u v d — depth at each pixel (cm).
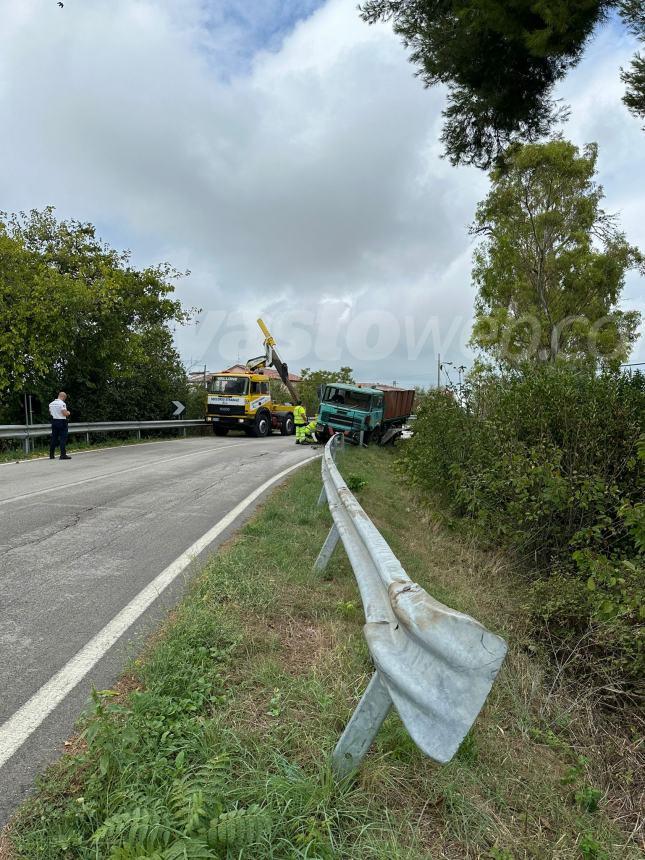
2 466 1288
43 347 1784
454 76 920
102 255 2286
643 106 784
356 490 977
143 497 886
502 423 786
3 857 195
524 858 226
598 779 314
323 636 381
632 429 677
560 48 754
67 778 232
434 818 234
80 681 316
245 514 770
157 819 194
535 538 674
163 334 2631
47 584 472
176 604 429
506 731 326
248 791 221
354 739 229
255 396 2594
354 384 2455
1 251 1745
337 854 201
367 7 888
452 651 180
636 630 421
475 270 2334
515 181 2117
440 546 746
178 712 276
